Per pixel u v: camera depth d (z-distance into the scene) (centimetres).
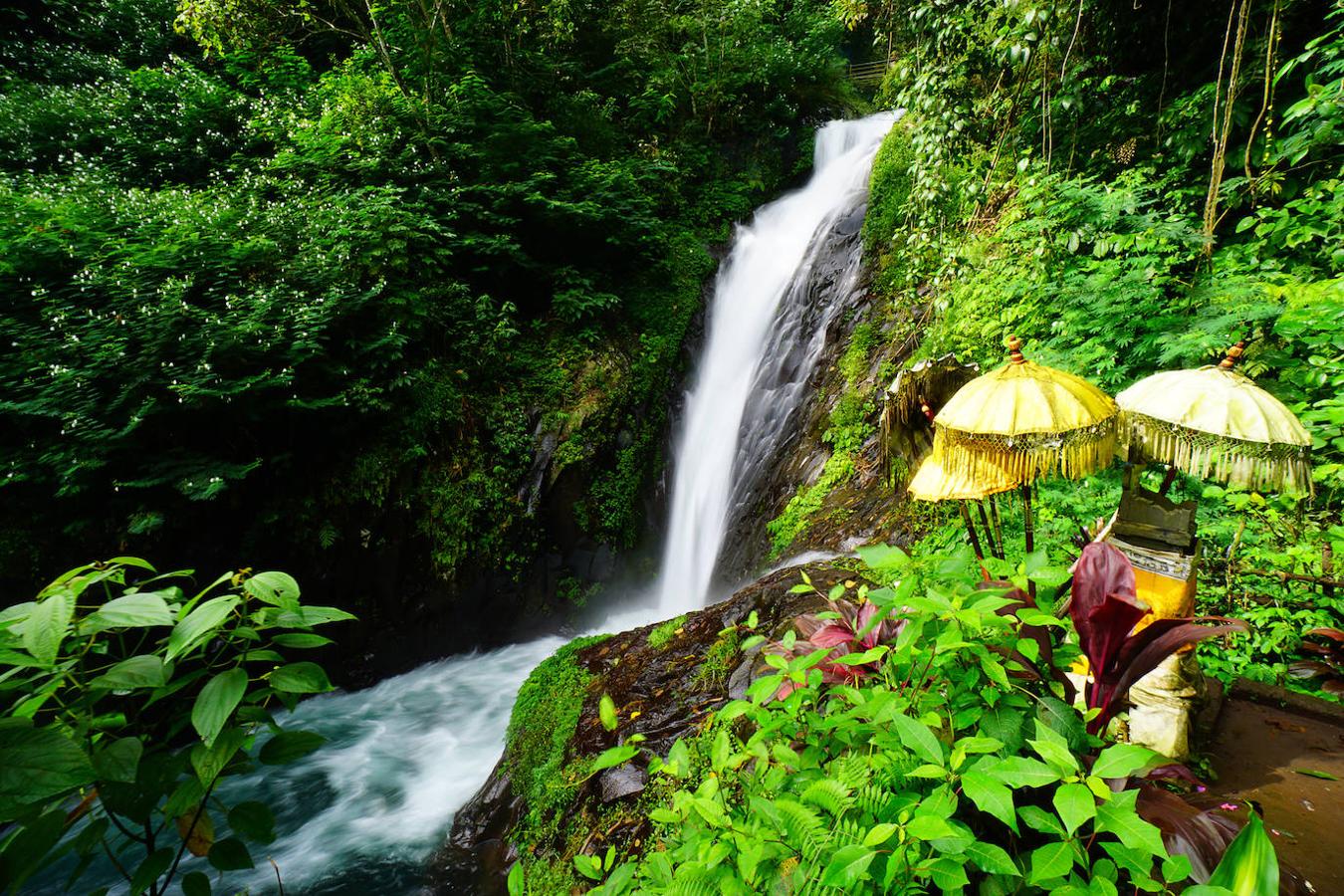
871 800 115
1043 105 475
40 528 523
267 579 103
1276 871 89
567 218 813
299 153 760
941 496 185
